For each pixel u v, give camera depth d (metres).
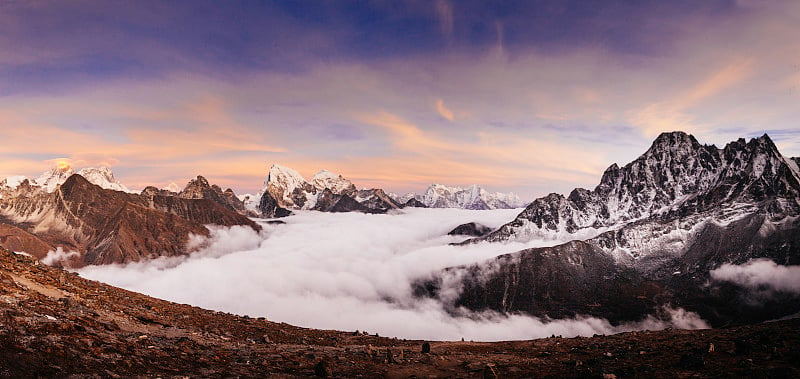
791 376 26.22
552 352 49.31
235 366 31.17
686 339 49.12
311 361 36.72
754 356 32.78
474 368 39.41
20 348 22.66
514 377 34.53
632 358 39.09
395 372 37.50
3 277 39.00
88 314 35.81
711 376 28.09
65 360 23.27
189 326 44.25
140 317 40.94
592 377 30.59
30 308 30.88
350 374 34.28
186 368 28.17
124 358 26.42
